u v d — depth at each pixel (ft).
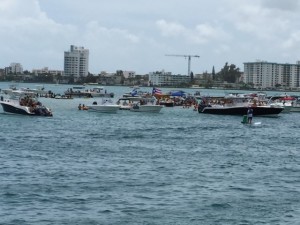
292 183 127.44
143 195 110.63
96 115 380.99
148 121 336.70
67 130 258.78
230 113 395.96
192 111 450.30
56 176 128.77
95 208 99.50
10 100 351.46
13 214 94.32
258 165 155.02
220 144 211.41
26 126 272.51
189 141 219.61
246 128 295.07
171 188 117.91
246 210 100.58
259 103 403.54
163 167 146.41
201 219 94.12
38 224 89.15
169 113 422.41
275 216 96.99
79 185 119.14
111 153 173.78
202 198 108.99
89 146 192.34
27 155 164.04
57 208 98.84
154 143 208.44
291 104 482.28
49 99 641.81
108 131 258.98
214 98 465.88
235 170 144.66
